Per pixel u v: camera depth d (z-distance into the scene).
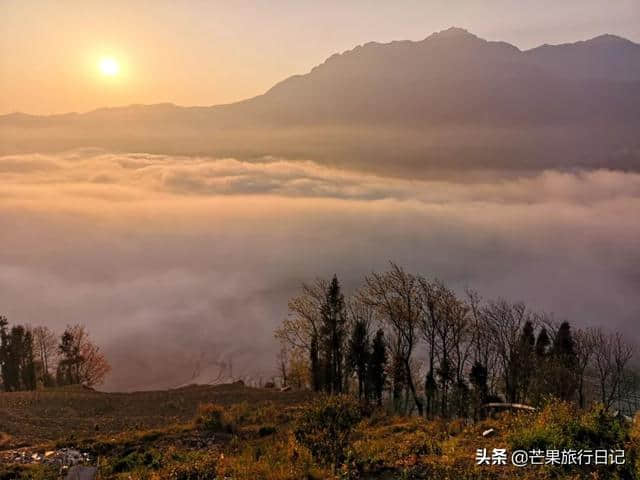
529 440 16.16
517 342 53.91
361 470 16.20
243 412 27.62
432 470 15.38
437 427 21.19
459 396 49.78
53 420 39.00
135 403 47.72
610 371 62.38
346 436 19.84
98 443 23.44
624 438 15.67
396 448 17.95
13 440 32.09
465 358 54.97
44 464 21.00
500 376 54.16
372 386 61.38
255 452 19.66
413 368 64.31
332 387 64.31
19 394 52.94
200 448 21.95
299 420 22.64
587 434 16.09
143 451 22.05
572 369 52.91
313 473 16.19
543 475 14.22
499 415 22.41
